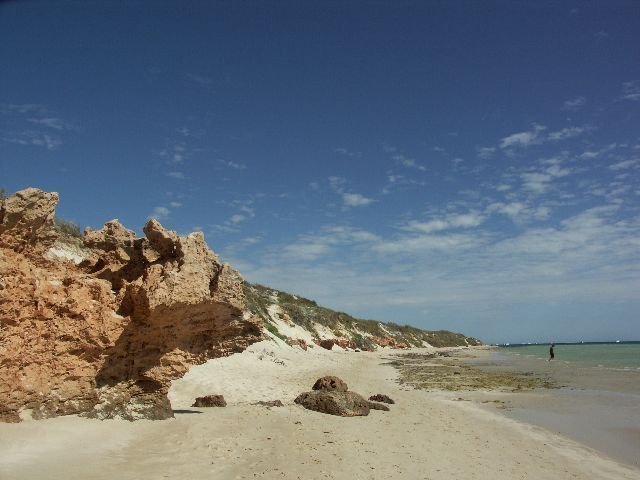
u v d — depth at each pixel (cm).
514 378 3600
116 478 830
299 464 1021
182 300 1283
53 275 1230
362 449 1219
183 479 865
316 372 3344
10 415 1048
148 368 1332
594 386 2988
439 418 1812
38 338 1123
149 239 1374
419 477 1030
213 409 1617
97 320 1222
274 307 6469
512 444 1445
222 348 1526
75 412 1176
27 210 1121
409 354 8156
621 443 1509
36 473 794
